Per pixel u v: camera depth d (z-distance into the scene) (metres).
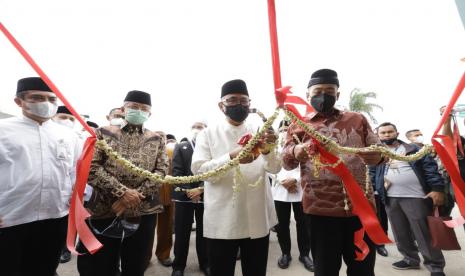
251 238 1.69
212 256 1.73
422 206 2.93
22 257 1.88
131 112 1.98
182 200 2.94
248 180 1.74
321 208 1.69
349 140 1.71
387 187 3.19
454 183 1.23
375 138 1.73
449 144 1.27
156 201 2.06
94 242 1.01
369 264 1.66
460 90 1.09
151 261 3.44
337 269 1.68
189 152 3.03
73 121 3.26
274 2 0.99
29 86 1.83
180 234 2.91
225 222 1.69
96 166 1.80
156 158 2.08
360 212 1.31
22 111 1.99
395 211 3.15
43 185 1.88
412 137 3.96
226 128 1.87
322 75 1.69
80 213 1.05
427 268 2.92
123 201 1.75
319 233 1.73
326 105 1.67
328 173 1.70
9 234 1.76
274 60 1.02
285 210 3.27
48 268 1.97
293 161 1.67
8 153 1.83
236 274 2.96
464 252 3.55
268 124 1.11
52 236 1.97
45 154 1.94
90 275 1.77
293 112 1.16
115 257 1.88
